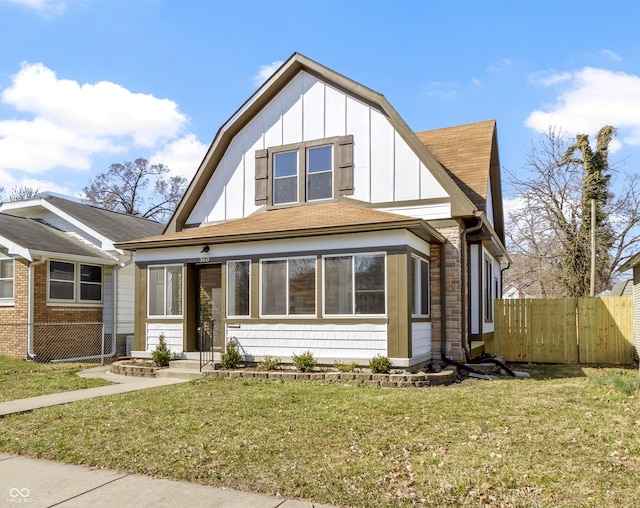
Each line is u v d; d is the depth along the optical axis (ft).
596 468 16.74
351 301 36.52
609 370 44.14
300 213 43.45
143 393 31.40
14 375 40.86
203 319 45.14
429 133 55.52
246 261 40.45
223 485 16.33
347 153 44.96
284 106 48.21
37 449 20.38
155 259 44.47
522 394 29.27
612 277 102.12
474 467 17.04
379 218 36.40
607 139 89.61
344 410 25.22
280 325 38.63
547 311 52.65
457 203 40.70
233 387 32.83
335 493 15.37
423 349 38.91
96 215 66.23
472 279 45.80
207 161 50.16
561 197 95.20
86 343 56.85
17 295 51.83
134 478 17.20
